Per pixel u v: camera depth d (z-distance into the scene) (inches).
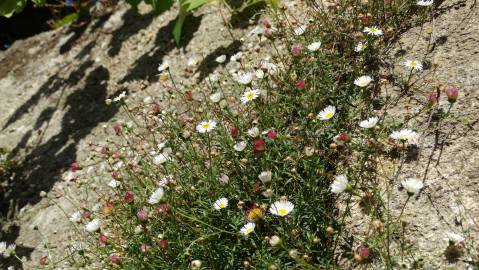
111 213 34.6
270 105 35.6
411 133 29.1
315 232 29.6
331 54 37.2
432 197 29.7
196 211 32.8
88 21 64.9
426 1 34.8
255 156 32.0
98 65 55.4
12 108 57.9
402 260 27.3
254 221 29.7
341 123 33.8
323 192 30.8
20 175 48.9
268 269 28.4
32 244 42.6
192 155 34.9
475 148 30.2
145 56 51.8
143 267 31.6
